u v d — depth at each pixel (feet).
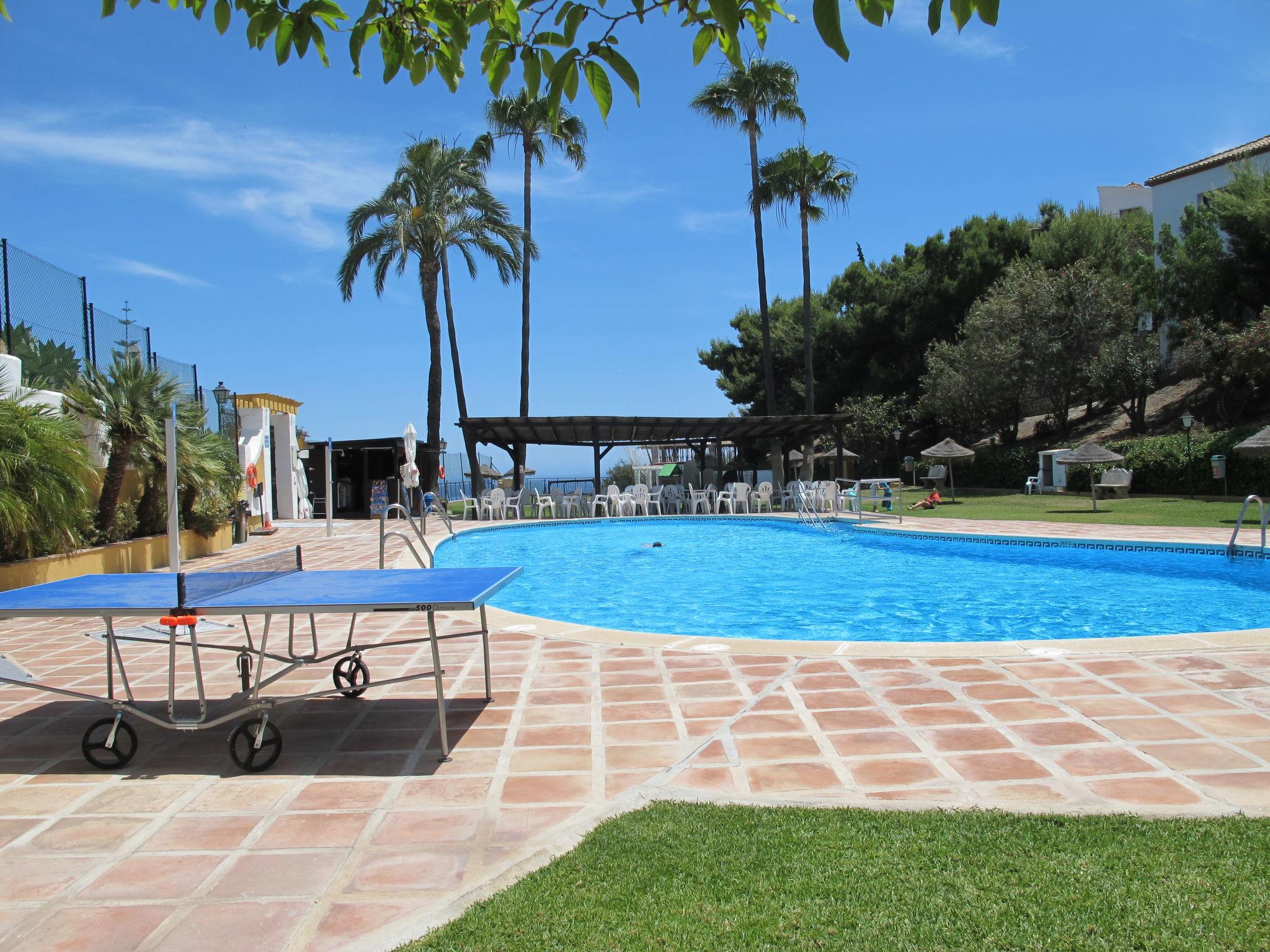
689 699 14.89
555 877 8.26
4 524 30.42
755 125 98.07
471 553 51.21
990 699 14.28
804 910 7.43
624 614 30.45
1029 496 82.89
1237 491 68.23
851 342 126.31
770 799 10.25
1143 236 110.32
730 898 7.70
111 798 10.94
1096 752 11.62
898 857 8.43
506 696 15.47
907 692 14.83
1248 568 34.86
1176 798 9.96
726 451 128.47
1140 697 14.19
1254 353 74.79
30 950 7.29
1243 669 15.71
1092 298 93.71
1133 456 77.66
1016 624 26.58
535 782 11.16
